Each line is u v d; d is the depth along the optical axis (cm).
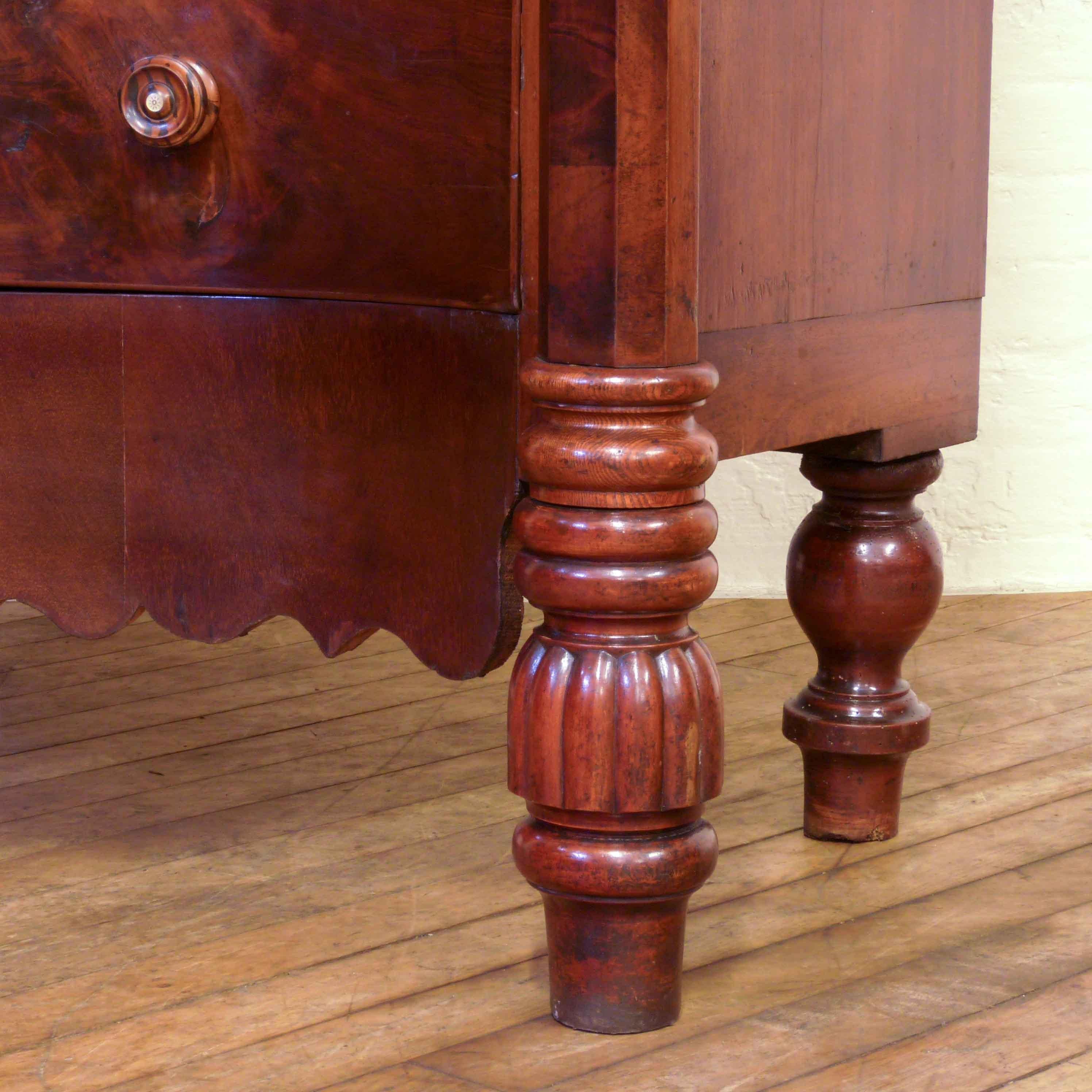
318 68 87
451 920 110
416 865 120
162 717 159
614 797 86
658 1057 89
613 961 91
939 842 124
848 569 118
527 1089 86
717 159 92
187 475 96
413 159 86
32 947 106
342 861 121
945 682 168
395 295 88
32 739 152
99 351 97
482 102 84
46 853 123
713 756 88
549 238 85
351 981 100
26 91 93
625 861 87
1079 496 210
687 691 86
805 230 102
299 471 94
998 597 209
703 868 89
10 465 100
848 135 105
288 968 102
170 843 125
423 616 91
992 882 115
